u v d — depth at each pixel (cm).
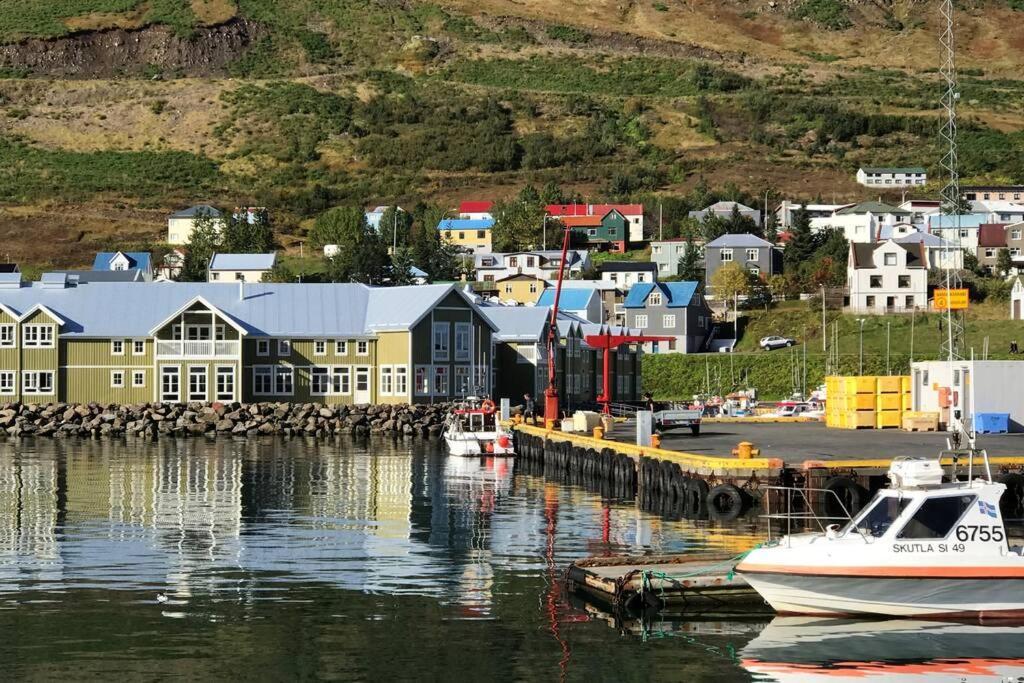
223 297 19025
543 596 6650
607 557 7169
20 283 19262
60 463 13162
